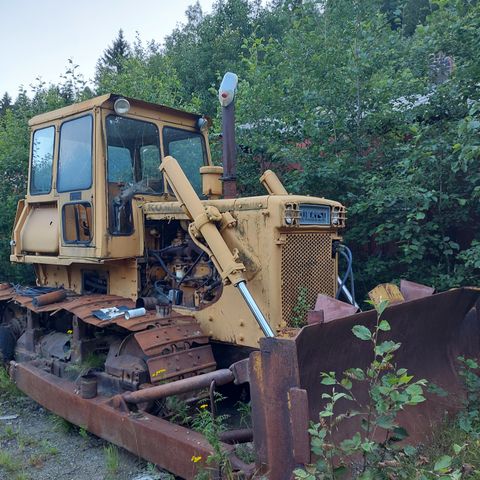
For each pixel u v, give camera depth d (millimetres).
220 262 3777
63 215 5164
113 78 11438
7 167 8656
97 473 3834
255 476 2867
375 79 6555
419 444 3486
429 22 6355
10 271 8383
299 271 4129
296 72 7285
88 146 4840
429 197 5348
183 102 12352
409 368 3898
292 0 8297
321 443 2582
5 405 5305
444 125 5867
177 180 4184
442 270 5840
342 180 6391
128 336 4301
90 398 4160
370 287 6449
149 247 4918
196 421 3535
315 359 3004
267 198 4012
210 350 4117
